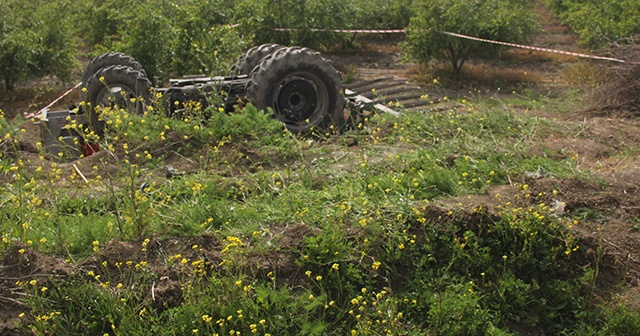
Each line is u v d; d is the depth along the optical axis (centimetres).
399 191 625
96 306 464
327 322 490
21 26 1561
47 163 793
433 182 641
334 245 522
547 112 1153
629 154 827
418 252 544
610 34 1659
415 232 558
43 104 1406
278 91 923
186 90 923
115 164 758
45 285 477
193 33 1404
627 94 1074
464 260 543
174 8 1573
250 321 468
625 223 622
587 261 565
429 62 1750
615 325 519
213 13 1753
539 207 591
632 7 1714
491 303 527
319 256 516
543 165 722
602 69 1444
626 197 658
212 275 496
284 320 473
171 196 646
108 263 502
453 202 604
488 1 1641
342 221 559
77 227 552
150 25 1420
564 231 577
